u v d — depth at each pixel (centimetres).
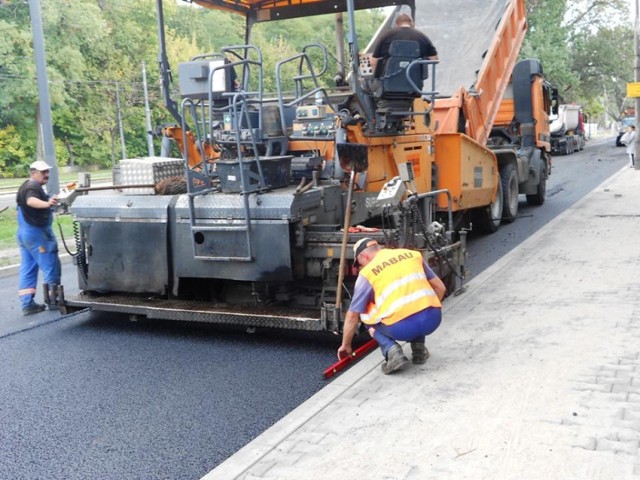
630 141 2098
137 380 519
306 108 641
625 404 400
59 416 455
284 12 822
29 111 4300
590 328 547
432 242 629
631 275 716
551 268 773
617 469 329
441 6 1150
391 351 469
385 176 718
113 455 396
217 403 467
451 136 894
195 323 678
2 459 396
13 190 2944
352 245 571
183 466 380
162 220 620
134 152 4866
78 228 753
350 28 615
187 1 762
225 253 592
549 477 325
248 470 353
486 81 1048
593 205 1271
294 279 599
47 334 658
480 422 389
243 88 687
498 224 1143
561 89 4325
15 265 1045
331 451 367
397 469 343
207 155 779
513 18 1136
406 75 672
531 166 1345
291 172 648
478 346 523
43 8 4238
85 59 4688
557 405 404
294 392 482
